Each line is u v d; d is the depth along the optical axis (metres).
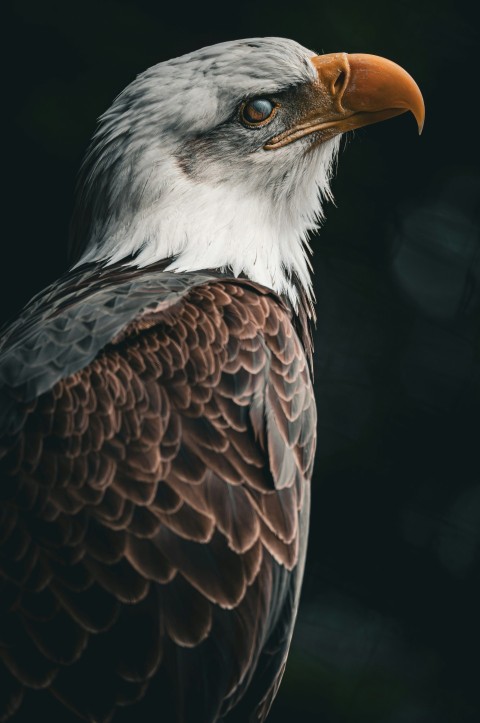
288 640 8.64
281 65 9.66
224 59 9.51
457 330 16.44
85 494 7.39
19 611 7.23
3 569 7.26
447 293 16.45
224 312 8.20
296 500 8.27
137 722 7.37
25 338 8.17
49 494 7.37
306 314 10.09
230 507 7.70
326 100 9.91
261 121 9.59
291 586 8.55
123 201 9.35
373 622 16.19
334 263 16.08
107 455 7.48
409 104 10.00
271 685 8.59
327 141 10.01
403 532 16.39
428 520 16.42
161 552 7.43
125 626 7.32
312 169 9.98
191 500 7.56
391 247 16.25
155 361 7.79
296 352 8.50
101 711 7.29
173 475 7.56
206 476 7.66
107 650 7.29
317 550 16.31
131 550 7.37
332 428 16.02
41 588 7.25
